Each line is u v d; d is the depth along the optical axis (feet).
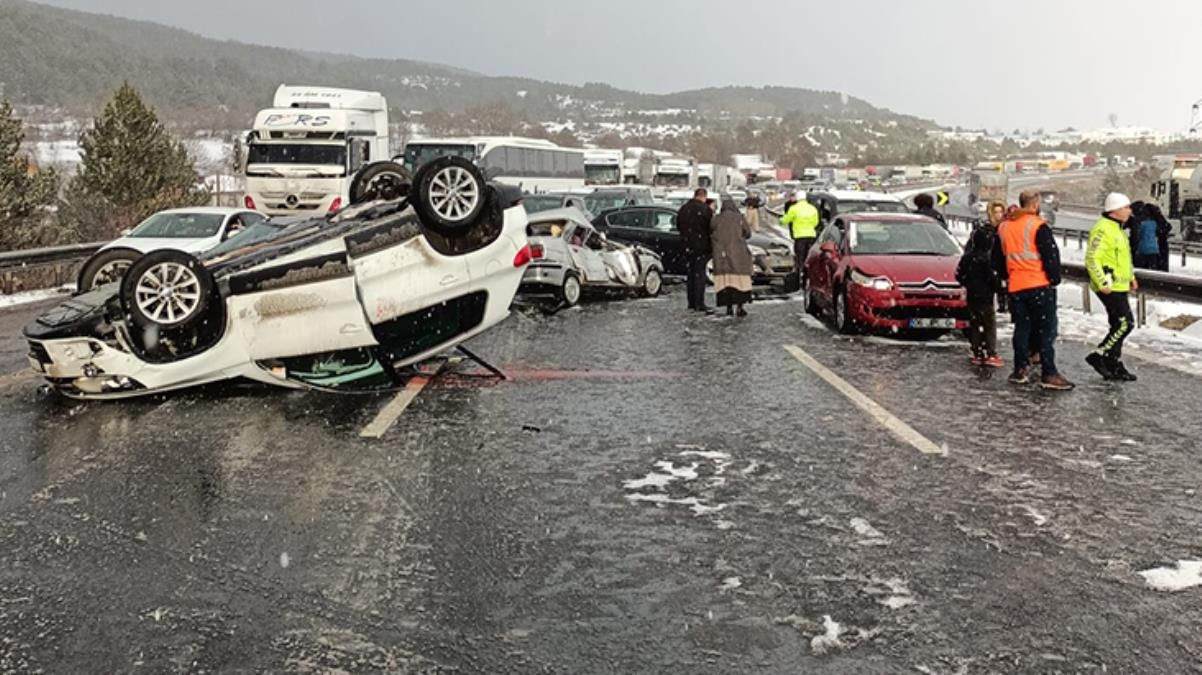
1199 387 31.48
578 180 145.89
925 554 16.97
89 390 27.63
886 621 14.35
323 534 17.89
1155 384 32.04
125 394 27.84
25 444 24.12
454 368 34.45
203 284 27.27
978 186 196.65
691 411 28.07
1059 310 51.93
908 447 24.04
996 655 13.33
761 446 24.18
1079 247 112.78
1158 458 23.04
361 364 29.68
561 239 54.13
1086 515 18.98
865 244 45.01
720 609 14.78
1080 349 39.24
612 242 58.49
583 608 14.83
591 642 13.74
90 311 28.07
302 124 86.48
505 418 27.09
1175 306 51.21
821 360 36.73
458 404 28.84
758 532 18.07
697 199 52.29
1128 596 15.21
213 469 22.00
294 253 28.17
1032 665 13.05
